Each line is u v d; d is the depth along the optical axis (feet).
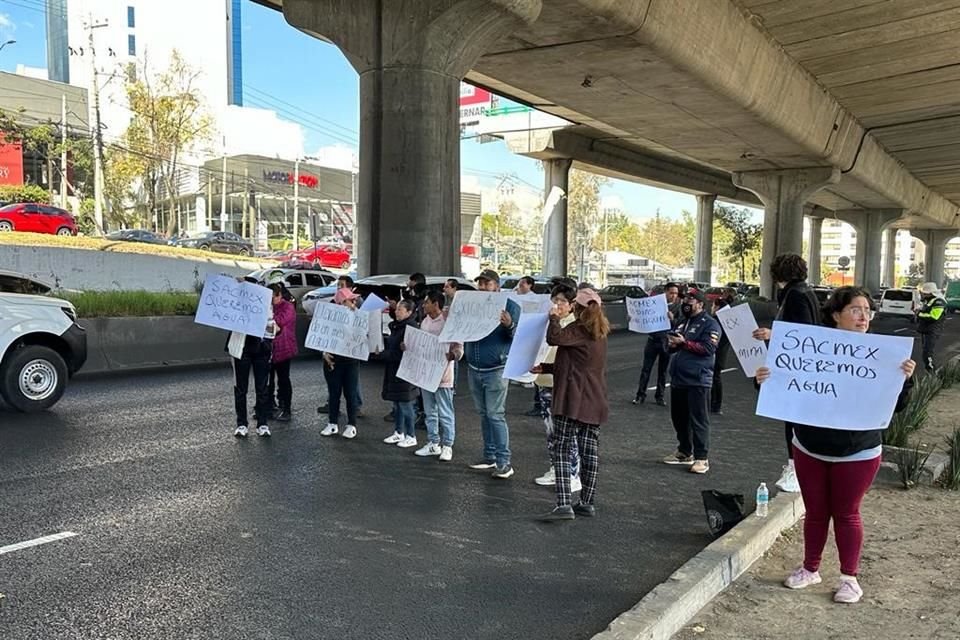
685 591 13.08
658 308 36.73
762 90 80.38
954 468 21.59
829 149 108.47
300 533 17.56
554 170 141.49
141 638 12.44
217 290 26.48
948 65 80.07
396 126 54.34
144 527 17.61
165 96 184.24
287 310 30.50
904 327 114.52
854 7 65.67
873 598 13.85
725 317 22.38
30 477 21.24
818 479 14.05
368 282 49.47
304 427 29.25
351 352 26.99
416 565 15.92
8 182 190.19
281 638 12.57
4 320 29.53
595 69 70.95
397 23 53.83
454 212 56.70
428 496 20.85
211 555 16.05
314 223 162.61
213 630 12.77
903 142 126.00
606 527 18.78
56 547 16.20
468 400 36.83
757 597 13.93
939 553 16.17
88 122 228.22
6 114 175.52
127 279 96.27
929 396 32.81
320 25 56.54
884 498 20.40
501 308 22.62
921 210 198.90
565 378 19.04
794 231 127.03
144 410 31.48
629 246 416.46
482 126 139.74
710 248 191.42
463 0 51.85
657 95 79.41
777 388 13.87
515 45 64.85
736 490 22.21
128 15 319.27
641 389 37.60
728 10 66.85
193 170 242.58
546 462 25.07
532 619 13.57
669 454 26.81
